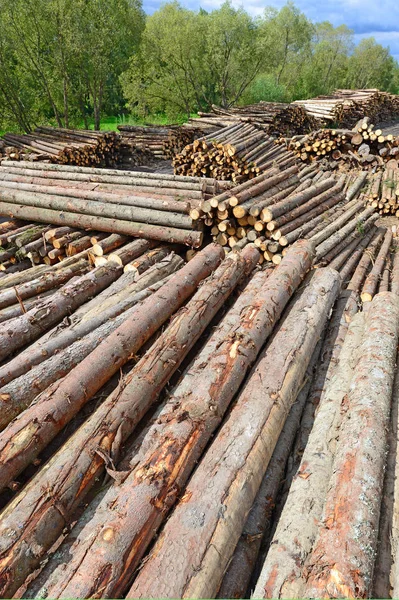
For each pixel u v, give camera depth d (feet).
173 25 110.11
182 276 20.15
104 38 90.63
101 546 9.44
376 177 51.29
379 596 9.73
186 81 116.88
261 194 31.63
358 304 22.84
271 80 127.95
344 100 97.66
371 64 176.65
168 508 10.66
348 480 11.32
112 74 123.85
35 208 32.27
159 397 14.96
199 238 27.68
